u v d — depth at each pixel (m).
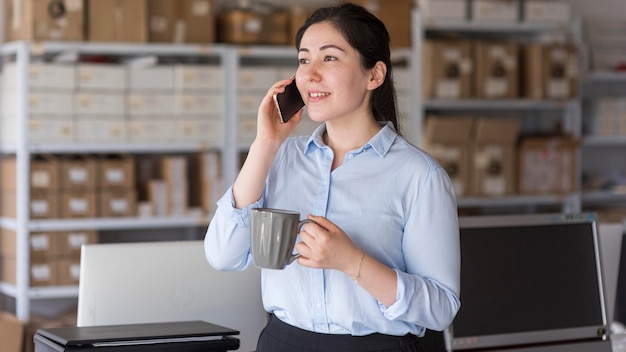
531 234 1.92
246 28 4.77
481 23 5.13
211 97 4.67
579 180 5.42
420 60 4.97
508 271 1.88
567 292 1.94
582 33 5.70
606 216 5.32
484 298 1.85
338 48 1.42
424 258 1.44
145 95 4.57
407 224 1.45
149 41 4.62
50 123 4.42
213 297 1.83
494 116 5.71
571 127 5.41
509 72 5.11
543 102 5.24
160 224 4.61
